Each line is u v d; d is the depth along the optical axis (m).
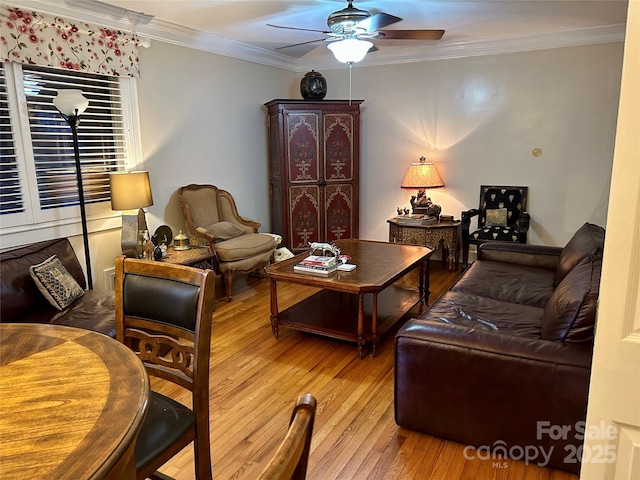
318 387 2.66
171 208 4.39
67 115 3.12
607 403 1.14
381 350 3.12
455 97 5.14
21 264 2.72
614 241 1.07
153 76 4.07
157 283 1.64
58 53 3.27
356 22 3.11
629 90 1.01
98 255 3.78
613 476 1.17
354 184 5.53
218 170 4.89
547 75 4.66
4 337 1.41
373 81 5.57
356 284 2.88
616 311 1.10
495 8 3.67
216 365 2.92
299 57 5.60
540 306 2.85
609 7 3.67
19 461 0.85
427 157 5.43
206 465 1.59
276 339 3.30
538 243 5.00
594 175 4.62
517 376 1.93
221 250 4.07
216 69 4.72
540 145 4.82
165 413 1.51
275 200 5.47
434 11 3.74
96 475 0.82
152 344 1.66
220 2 3.42
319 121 5.25
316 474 1.95
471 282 3.25
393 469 1.98
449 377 2.07
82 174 3.62
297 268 3.18
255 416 2.38
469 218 4.77
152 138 4.14
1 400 1.06
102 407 1.03
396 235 5.09
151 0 3.35
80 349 1.32
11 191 3.21
